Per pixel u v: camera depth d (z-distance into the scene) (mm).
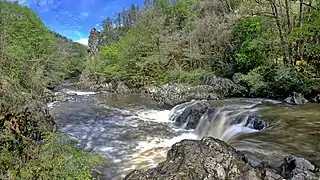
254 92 19172
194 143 6328
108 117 15984
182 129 13766
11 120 8430
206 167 5504
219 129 12461
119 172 8172
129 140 11523
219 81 21438
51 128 11047
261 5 22938
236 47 24000
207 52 26672
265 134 9391
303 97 15305
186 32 31641
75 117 15750
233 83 20922
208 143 6195
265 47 20344
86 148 10328
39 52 30812
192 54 26906
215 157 5758
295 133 9281
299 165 5957
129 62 33500
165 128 13727
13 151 6773
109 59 41750
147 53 32406
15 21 26891
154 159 9258
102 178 7762
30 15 33500
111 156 9531
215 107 14367
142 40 33562
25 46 26672
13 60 19125
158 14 36312
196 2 38156
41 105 11586
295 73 17047
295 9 19891
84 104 20859
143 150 10227
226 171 5551
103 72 38750
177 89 21922
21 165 6062
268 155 7199
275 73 18359
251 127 11414
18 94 9711
